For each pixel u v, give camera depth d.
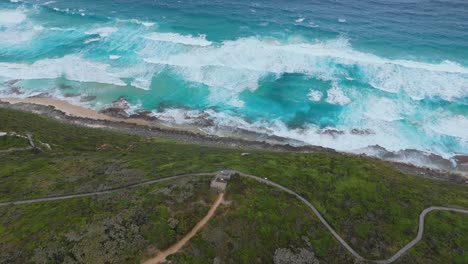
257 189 52.38
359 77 93.88
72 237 40.59
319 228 48.12
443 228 50.34
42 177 55.03
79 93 91.19
